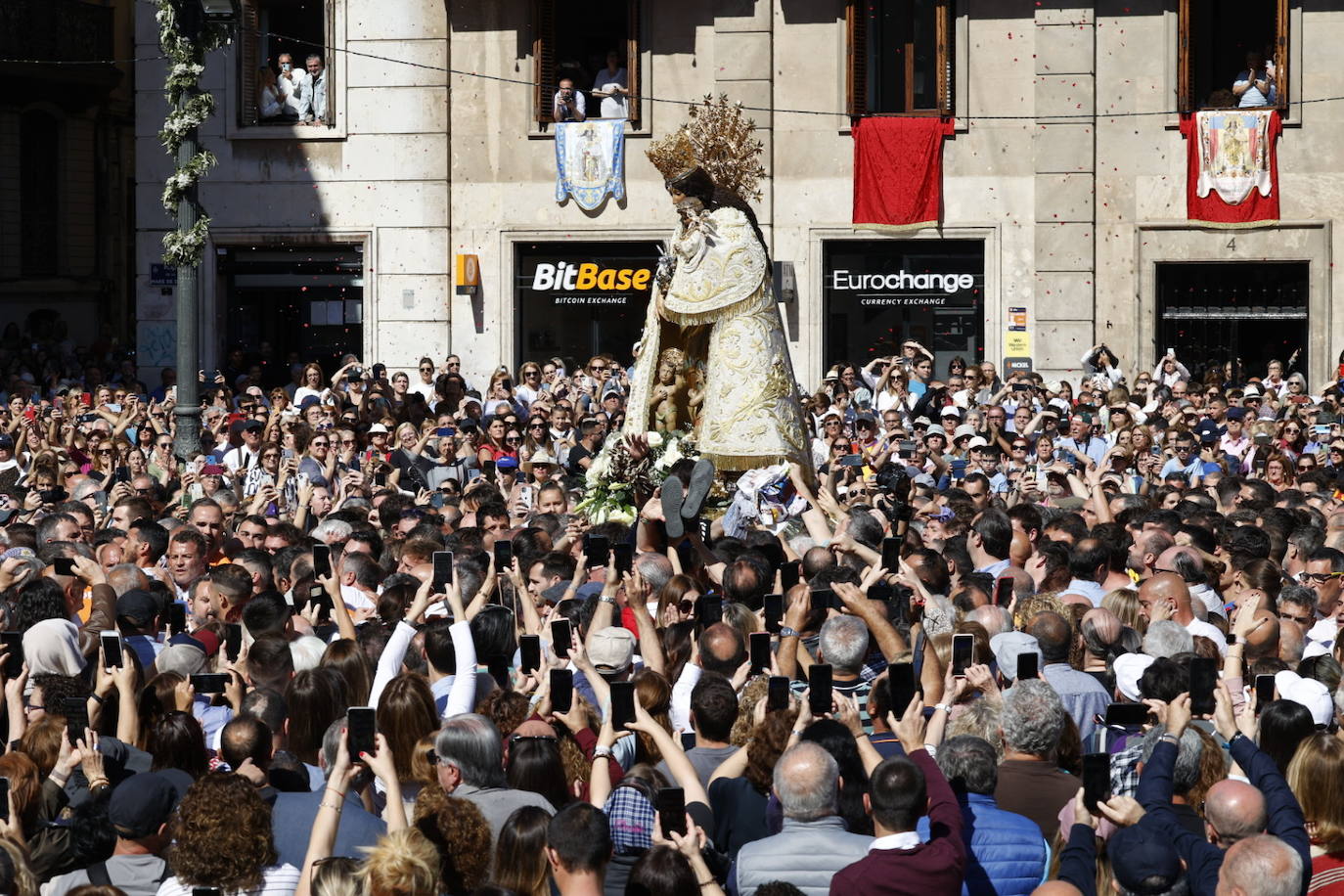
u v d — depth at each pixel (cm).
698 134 2269
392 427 3091
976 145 4241
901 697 981
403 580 1464
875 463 2567
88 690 1157
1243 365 4231
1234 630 1284
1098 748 1194
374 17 4441
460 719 996
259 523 1881
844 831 934
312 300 4547
